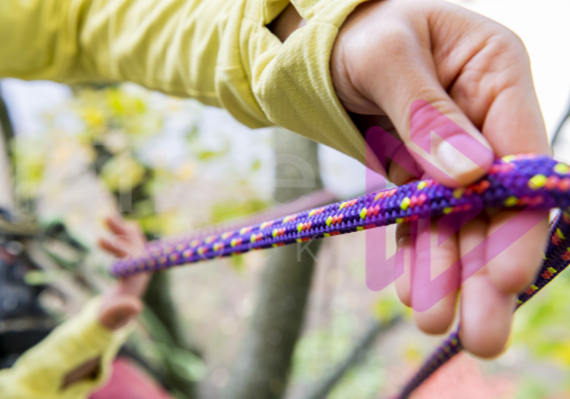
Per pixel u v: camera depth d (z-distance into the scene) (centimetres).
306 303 64
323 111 22
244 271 76
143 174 81
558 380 93
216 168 75
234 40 25
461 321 17
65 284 78
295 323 64
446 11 20
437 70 20
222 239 27
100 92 84
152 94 84
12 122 86
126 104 82
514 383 96
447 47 20
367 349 89
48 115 86
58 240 67
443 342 25
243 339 69
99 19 37
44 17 39
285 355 64
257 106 26
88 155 86
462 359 104
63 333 51
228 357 98
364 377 100
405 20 20
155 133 81
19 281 60
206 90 29
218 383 92
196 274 111
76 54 41
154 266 36
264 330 65
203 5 29
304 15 22
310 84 22
